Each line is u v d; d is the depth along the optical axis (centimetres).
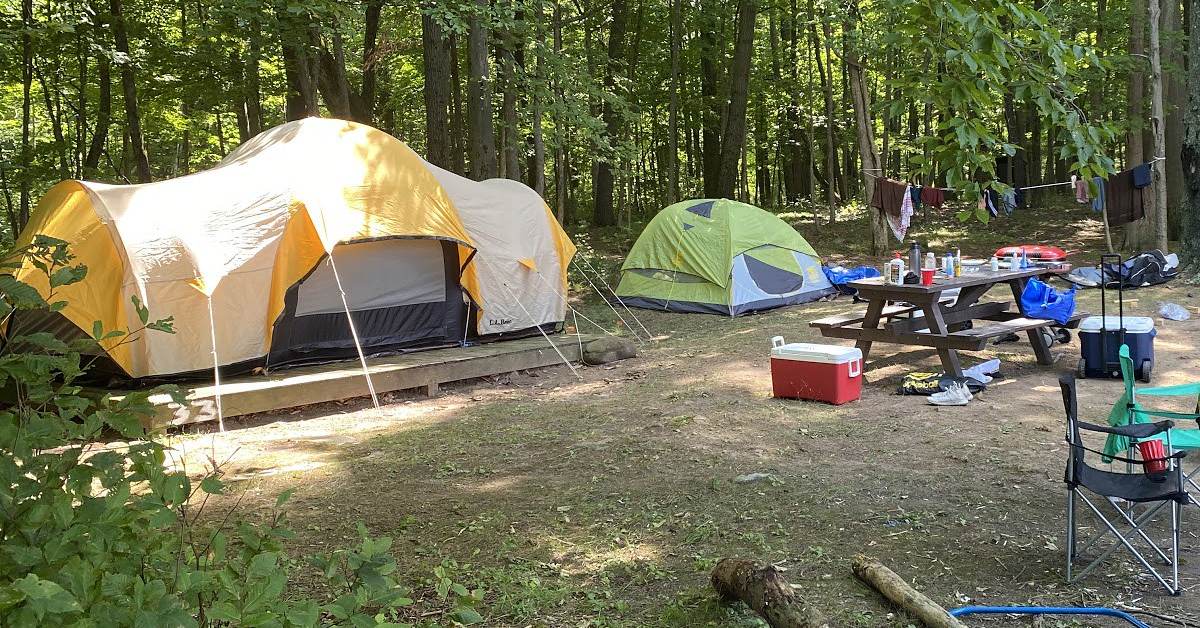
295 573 455
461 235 1031
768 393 841
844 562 444
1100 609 373
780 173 3086
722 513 526
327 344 970
